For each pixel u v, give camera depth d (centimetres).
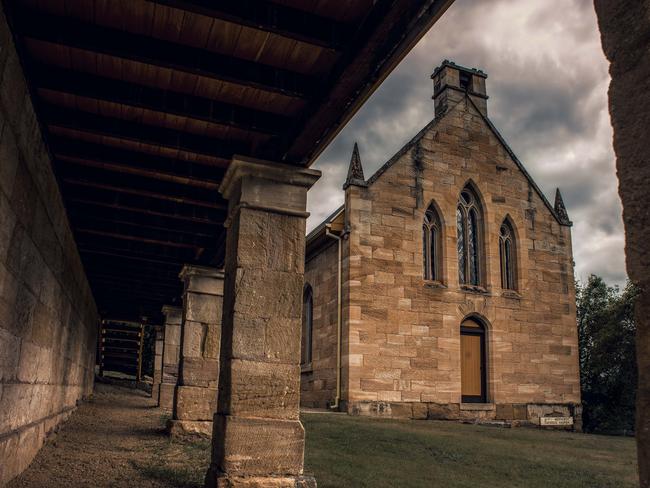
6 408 486
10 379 495
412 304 1598
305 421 1223
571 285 1853
